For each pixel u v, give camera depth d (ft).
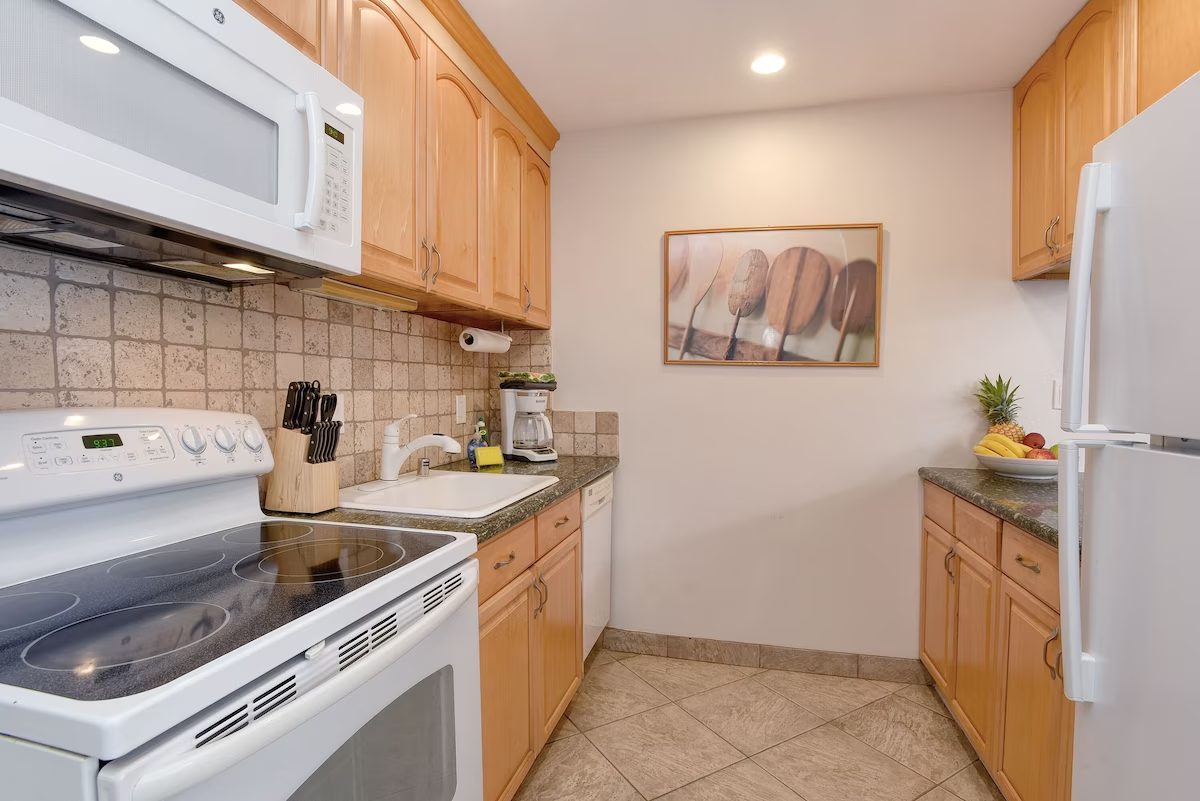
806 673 7.98
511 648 4.95
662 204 8.36
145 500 3.49
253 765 2.11
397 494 5.71
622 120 8.24
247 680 2.09
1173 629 2.07
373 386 6.02
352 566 3.14
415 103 4.94
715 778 5.78
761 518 8.14
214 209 2.78
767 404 8.09
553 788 5.64
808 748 6.26
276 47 3.14
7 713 1.78
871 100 7.69
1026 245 6.93
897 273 7.67
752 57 6.61
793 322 7.91
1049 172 6.37
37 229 2.77
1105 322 2.57
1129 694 2.34
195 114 2.72
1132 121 2.37
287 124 3.22
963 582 6.22
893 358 7.70
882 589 7.79
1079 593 2.71
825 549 7.95
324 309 5.30
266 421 4.66
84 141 2.24
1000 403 7.17
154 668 1.97
